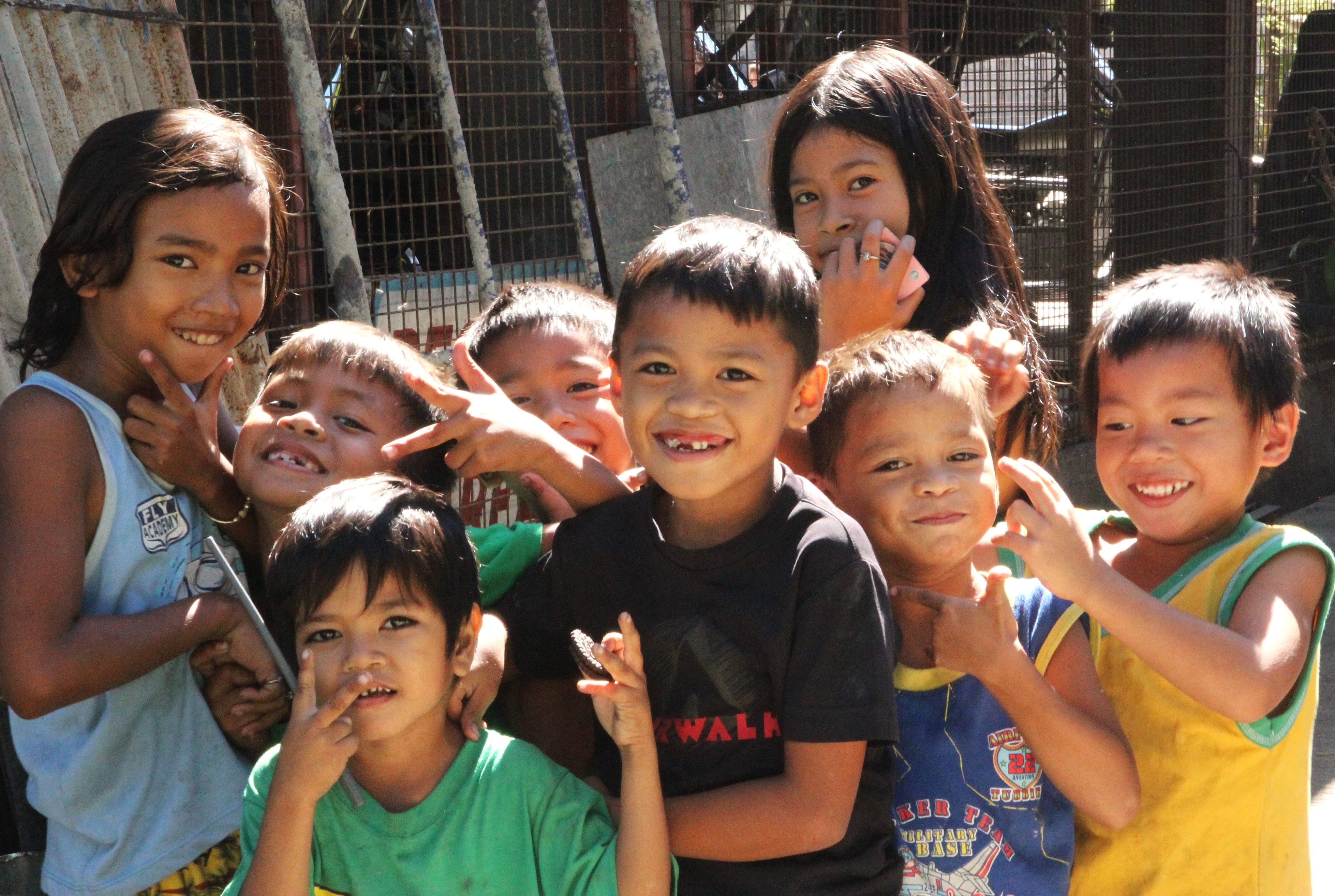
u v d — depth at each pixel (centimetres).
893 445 180
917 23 543
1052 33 577
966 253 245
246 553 200
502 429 173
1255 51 654
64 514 171
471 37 450
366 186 389
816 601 158
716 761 164
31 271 293
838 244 241
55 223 181
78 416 175
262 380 332
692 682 164
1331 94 721
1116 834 196
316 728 147
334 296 383
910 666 187
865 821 168
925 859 179
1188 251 645
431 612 159
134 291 176
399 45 430
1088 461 583
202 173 176
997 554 216
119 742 178
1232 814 190
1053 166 627
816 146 241
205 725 185
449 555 162
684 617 164
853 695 156
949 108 248
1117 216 597
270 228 192
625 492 185
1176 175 643
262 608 200
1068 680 185
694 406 156
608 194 463
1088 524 227
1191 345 195
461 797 162
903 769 182
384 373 195
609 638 151
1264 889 190
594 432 217
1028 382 221
